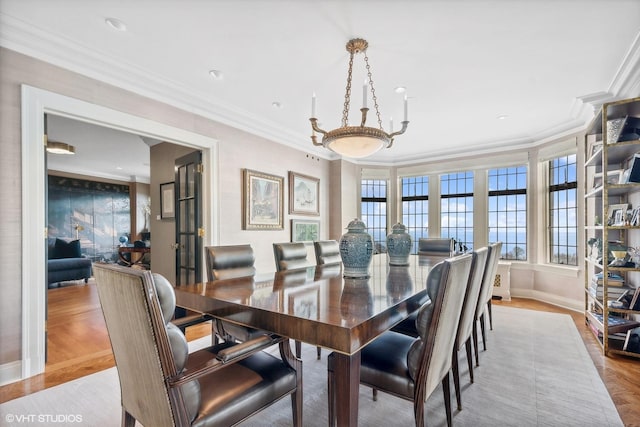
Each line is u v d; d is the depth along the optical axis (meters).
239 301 1.45
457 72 2.65
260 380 1.25
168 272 4.39
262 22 2.00
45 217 2.20
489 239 5.05
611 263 2.58
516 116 3.71
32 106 2.12
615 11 1.87
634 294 2.51
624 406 1.79
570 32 2.08
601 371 2.22
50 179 6.82
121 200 8.00
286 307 1.34
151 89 2.82
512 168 4.86
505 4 1.82
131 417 1.26
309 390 1.97
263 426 1.60
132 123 2.71
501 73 2.66
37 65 2.16
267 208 4.14
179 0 1.79
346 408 1.09
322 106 3.44
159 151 4.60
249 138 3.92
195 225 3.48
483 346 2.60
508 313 3.74
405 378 1.30
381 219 6.02
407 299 1.50
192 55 2.40
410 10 1.88
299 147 4.82
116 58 2.43
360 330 1.11
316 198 5.18
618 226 2.49
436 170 5.50
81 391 1.94
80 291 4.96
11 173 2.03
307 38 2.17
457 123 3.98
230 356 1.10
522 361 2.39
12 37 2.02
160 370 0.96
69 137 4.65
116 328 1.10
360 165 5.90
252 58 2.44
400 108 3.46
